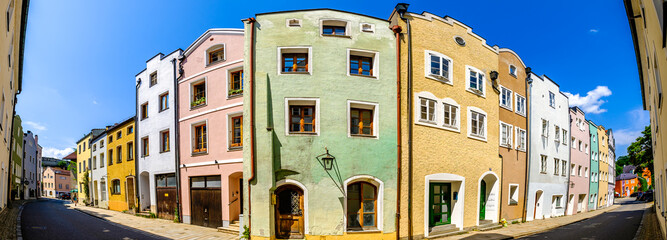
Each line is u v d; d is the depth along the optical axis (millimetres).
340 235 12094
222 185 14805
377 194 12852
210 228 15016
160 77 19125
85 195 32500
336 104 12578
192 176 16203
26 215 21266
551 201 24359
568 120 28688
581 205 32062
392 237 12594
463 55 16219
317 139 12328
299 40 12742
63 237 12969
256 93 12328
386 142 12969
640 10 10539
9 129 19984
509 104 19891
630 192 83625
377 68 13242
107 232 14227
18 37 15594
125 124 23328
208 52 16312
